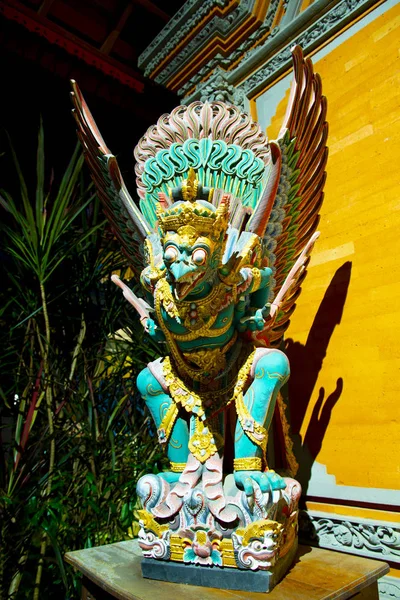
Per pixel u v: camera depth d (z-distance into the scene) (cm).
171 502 98
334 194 152
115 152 298
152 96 274
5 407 169
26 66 237
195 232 93
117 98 267
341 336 141
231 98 191
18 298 179
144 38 258
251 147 134
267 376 102
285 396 154
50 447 157
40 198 167
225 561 90
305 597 83
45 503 141
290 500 101
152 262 113
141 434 181
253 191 127
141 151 145
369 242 139
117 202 135
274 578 89
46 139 272
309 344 150
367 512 125
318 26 164
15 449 156
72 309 183
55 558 142
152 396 113
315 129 127
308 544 136
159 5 247
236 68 189
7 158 255
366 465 127
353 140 149
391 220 134
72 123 271
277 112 173
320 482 138
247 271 105
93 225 192
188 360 108
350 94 152
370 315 135
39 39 227
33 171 266
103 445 164
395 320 128
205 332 100
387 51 144
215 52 193
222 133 137
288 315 135
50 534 133
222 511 92
